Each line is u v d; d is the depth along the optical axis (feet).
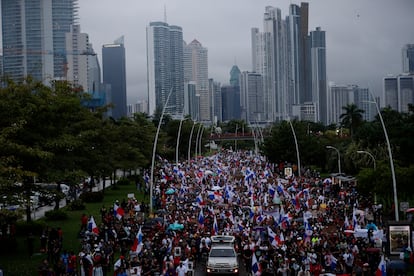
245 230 145.48
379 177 198.80
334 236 135.03
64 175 152.76
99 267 106.63
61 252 128.98
